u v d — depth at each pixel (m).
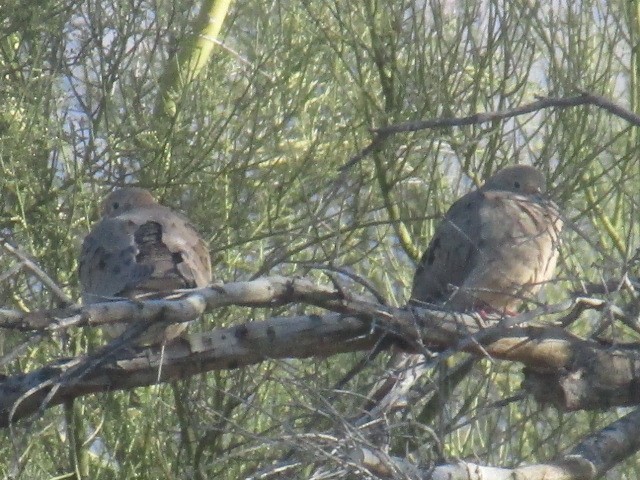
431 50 12.29
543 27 12.48
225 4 13.77
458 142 11.89
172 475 11.96
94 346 12.29
